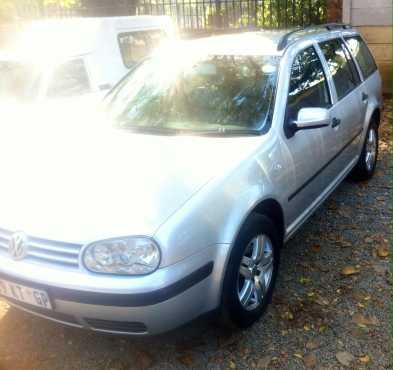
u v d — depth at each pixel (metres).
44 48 6.18
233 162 3.06
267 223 3.20
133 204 2.68
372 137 5.45
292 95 3.73
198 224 2.68
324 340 3.06
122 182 2.87
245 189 2.99
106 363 2.98
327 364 2.88
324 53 4.47
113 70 6.59
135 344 3.11
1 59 6.26
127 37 6.97
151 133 3.56
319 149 3.91
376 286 3.57
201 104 3.71
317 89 4.13
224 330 3.10
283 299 3.46
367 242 4.18
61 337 3.21
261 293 3.23
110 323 2.63
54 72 5.94
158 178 2.88
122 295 2.51
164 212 2.64
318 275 3.73
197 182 2.86
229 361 2.94
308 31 4.54
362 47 5.57
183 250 2.59
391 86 8.88
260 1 10.18
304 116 3.51
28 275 2.65
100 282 2.53
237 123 3.51
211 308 2.83
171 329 2.69
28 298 2.72
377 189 5.26
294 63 3.89
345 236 4.29
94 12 10.38
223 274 2.80
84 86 6.21
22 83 5.95
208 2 10.35
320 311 3.32
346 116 4.49
